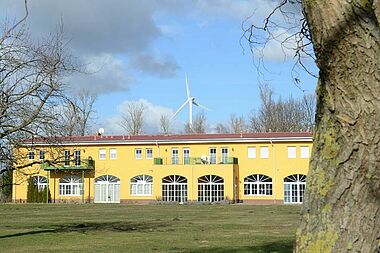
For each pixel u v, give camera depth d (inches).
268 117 3550.7
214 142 2874.0
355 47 125.1
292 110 3511.3
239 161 2849.4
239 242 804.0
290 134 2815.0
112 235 936.9
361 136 126.2
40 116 850.1
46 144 890.1
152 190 2913.4
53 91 863.7
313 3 129.0
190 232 995.3
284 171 2795.3
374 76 125.0
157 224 1218.0
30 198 2915.8
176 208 2158.0
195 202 2778.1
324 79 132.4
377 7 122.2
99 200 2962.6
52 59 968.3
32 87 845.2
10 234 959.0
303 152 2785.4
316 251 127.7
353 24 124.6
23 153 895.7
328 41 127.8
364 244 124.6
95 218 1470.2
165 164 2874.0
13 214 1705.2
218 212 1796.3
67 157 939.3
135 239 860.6
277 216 1539.1
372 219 125.1
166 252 681.0
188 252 679.7
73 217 1525.6
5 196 2957.7
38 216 1585.9
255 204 2684.5
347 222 126.0
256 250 694.5
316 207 130.5
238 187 2834.6
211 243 790.5
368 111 125.3
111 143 2965.1
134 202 2918.3
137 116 3757.4
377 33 124.0
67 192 2957.7
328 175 129.9
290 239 845.8
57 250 714.8
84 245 775.7
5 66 822.5
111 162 2970.0
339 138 129.4
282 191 2790.4
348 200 126.7
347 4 125.3
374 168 125.1
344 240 125.6
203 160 2844.5
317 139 134.8
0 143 837.8
